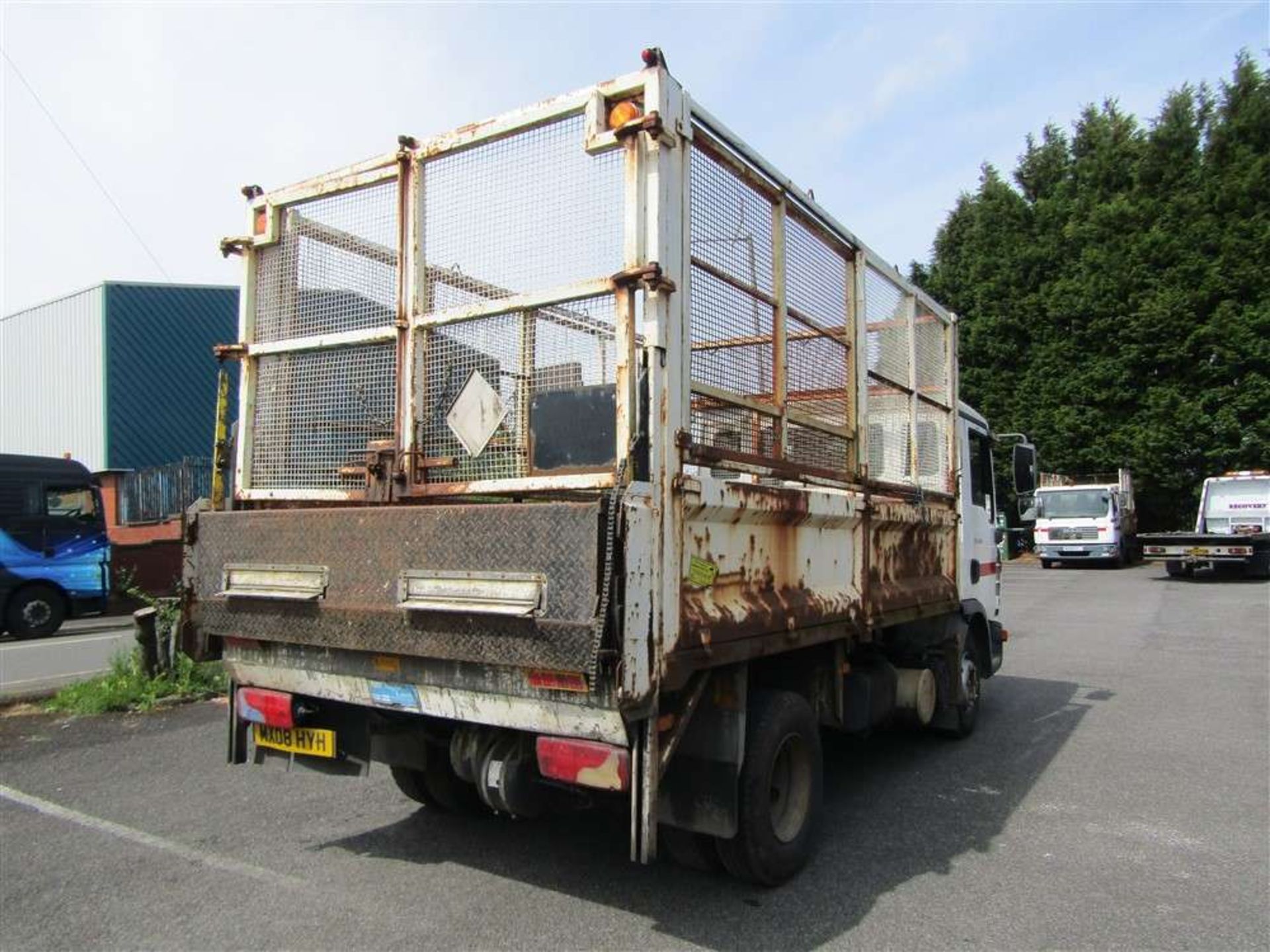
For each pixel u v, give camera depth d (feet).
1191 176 104.12
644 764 10.65
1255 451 92.12
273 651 13.66
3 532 45.24
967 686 23.12
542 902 13.06
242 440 14.98
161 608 28.35
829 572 15.35
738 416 12.76
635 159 11.08
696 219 11.82
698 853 13.48
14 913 12.69
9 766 20.27
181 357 87.71
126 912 12.71
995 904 13.02
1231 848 15.31
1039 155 124.36
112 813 17.07
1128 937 11.98
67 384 87.35
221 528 13.82
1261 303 92.48
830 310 16.06
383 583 11.77
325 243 14.23
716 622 11.74
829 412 15.83
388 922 12.38
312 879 13.88
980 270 109.19
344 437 13.79
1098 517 82.33
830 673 16.31
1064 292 101.65
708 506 11.68
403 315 13.16
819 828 16.35
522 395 11.89
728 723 12.46
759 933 12.07
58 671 33.83
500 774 12.01
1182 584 66.69
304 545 12.71
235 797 18.07
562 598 10.20
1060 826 16.44
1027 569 86.99
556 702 10.79
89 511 49.01
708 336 12.00
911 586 19.35
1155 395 96.22
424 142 13.09
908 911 12.79
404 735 13.48
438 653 11.20
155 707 25.86
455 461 12.53
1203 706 26.58
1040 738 23.13
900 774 19.95
